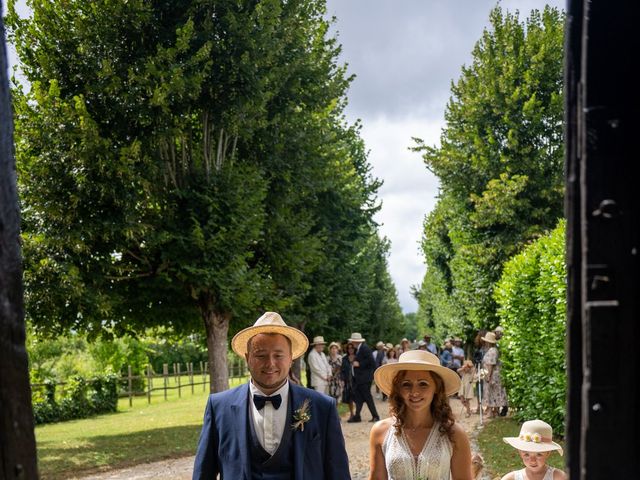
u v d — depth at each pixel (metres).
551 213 27.16
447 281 39.50
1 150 1.12
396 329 54.75
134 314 18.05
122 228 14.39
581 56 1.07
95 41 14.91
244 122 16.48
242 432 3.91
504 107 27.53
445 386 4.21
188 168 16.50
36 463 1.14
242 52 15.89
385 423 4.37
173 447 14.83
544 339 12.82
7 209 1.13
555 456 10.22
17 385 1.11
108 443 15.66
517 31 28.33
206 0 15.73
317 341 20.34
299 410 3.92
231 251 15.99
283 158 18.97
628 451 1.02
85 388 24.97
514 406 15.88
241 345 4.36
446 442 4.17
